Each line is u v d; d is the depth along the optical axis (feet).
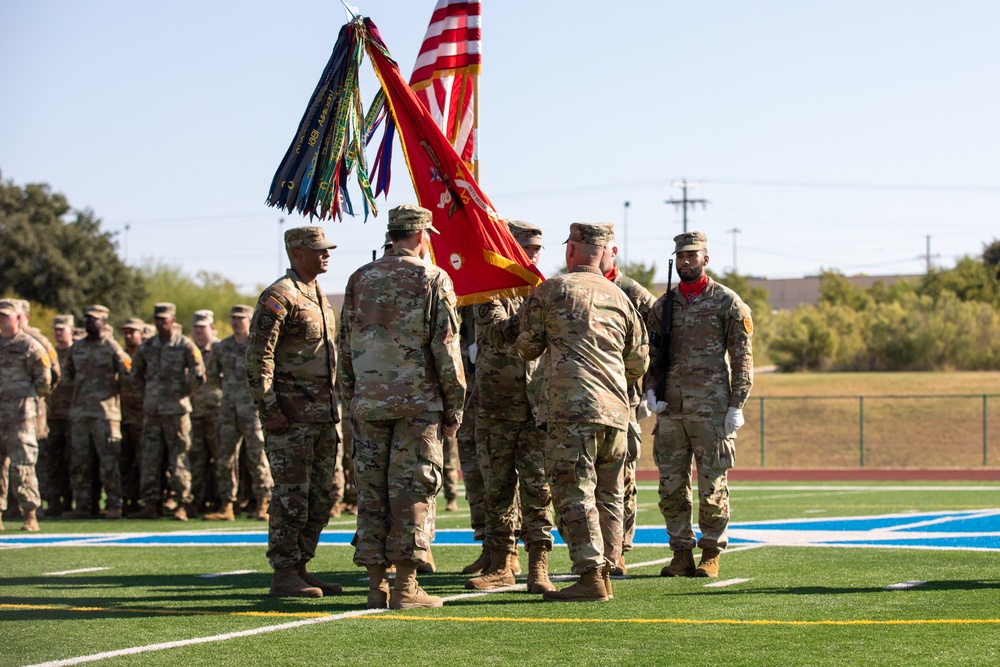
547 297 29.40
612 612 27.20
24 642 23.97
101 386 61.82
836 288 282.56
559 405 28.86
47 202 220.23
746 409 146.20
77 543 46.75
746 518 55.47
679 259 35.27
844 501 67.41
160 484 62.03
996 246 284.41
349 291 29.32
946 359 208.23
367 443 28.50
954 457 121.39
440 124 36.35
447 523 55.16
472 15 36.50
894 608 27.35
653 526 52.11
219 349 59.82
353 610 28.07
